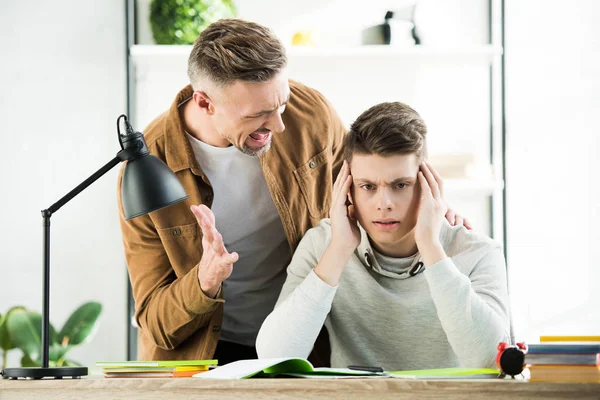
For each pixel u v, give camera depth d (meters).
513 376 1.65
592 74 4.11
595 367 1.58
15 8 4.20
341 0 4.21
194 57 2.19
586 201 4.03
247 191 2.45
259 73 2.09
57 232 4.13
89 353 4.09
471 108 4.17
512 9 4.18
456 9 4.22
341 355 2.25
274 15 4.20
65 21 4.20
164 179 1.99
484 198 4.11
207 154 2.40
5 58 4.18
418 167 2.04
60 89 4.19
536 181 4.10
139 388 1.63
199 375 1.71
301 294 2.03
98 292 4.12
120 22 4.20
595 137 4.06
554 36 4.16
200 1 4.03
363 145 2.00
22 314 3.79
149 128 2.46
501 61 4.14
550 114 4.13
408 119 2.02
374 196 2.02
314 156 2.46
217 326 2.41
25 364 3.75
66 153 4.17
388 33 4.04
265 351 2.06
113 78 4.19
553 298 4.01
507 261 4.05
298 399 1.57
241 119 2.14
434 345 2.16
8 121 4.17
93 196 4.16
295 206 2.45
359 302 2.20
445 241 2.19
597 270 3.96
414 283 2.16
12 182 4.15
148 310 2.39
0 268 4.13
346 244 2.03
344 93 4.16
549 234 4.06
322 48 3.95
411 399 1.54
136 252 2.45
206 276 2.15
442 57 4.06
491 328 1.94
